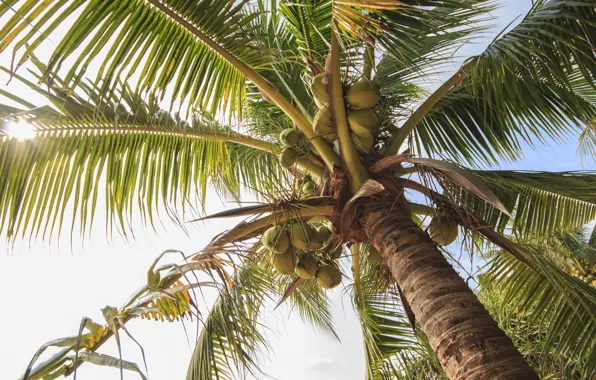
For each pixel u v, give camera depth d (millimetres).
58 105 3658
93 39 2895
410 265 2967
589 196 4574
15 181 3545
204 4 3135
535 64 4043
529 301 4637
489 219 4723
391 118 4250
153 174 4141
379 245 3256
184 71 3445
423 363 5852
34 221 3633
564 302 4441
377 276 4641
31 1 2596
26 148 3574
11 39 2615
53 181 3713
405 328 5660
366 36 3055
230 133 4320
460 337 2520
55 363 2094
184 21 3152
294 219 3607
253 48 3590
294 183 3727
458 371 2445
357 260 4953
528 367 2357
